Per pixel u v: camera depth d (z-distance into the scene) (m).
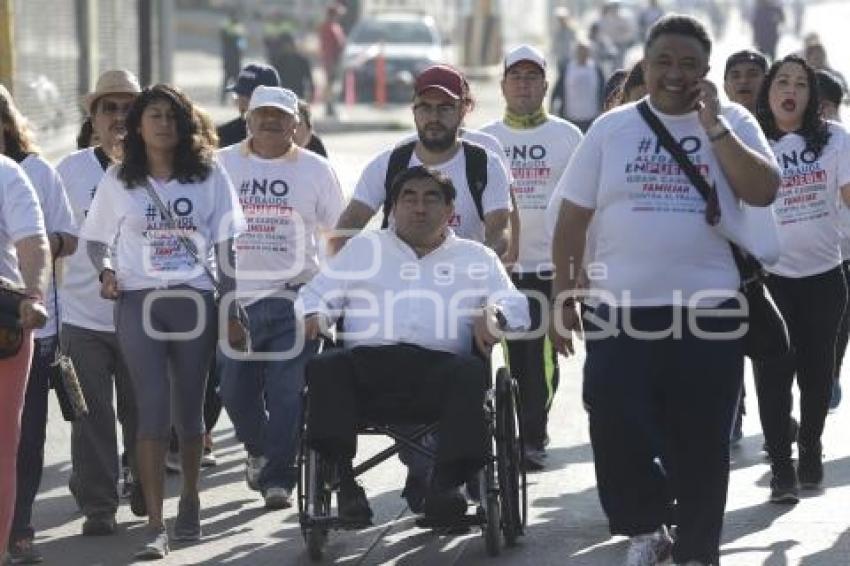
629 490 10.18
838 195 12.79
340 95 55.72
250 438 13.46
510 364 14.17
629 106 9.95
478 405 10.84
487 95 55.41
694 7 109.62
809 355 12.85
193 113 11.73
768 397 12.56
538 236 14.48
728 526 12.07
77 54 36.97
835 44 80.94
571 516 12.51
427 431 11.20
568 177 10.02
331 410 10.93
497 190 12.28
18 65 30.97
